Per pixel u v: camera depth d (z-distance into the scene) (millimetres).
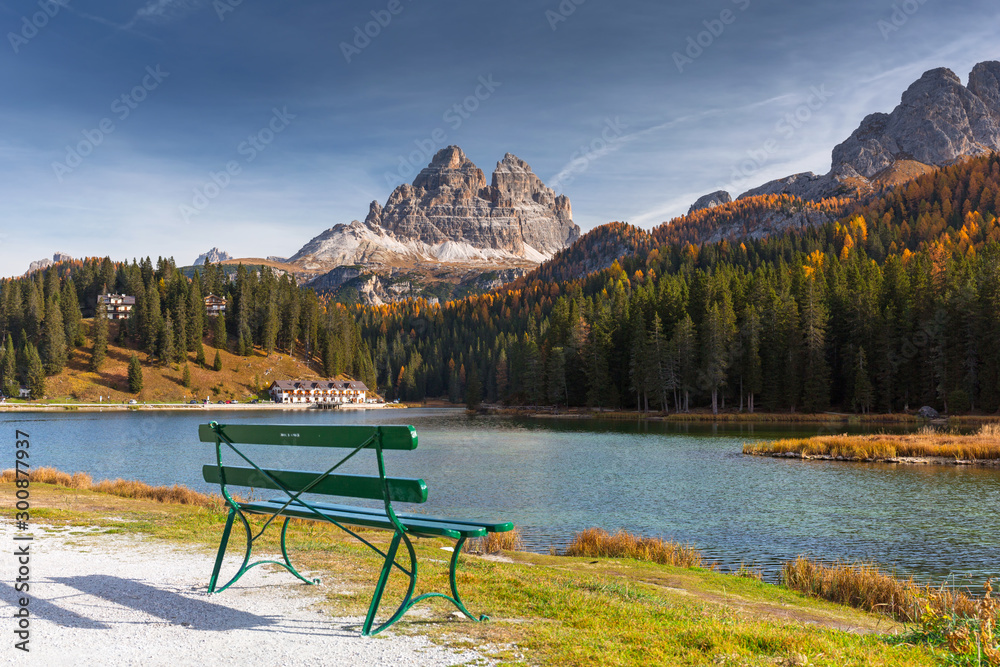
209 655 5926
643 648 6438
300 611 7562
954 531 24234
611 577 13539
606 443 64188
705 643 6688
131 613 7332
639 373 115000
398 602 8102
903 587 13672
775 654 6594
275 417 131500
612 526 25297
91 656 5840
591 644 6473
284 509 8562
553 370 130000
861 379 98062
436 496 32906
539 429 86250
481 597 8625
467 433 79562
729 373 109625
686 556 18312
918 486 35469
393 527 7230
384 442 7133
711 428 84312
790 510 28688
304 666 5656
